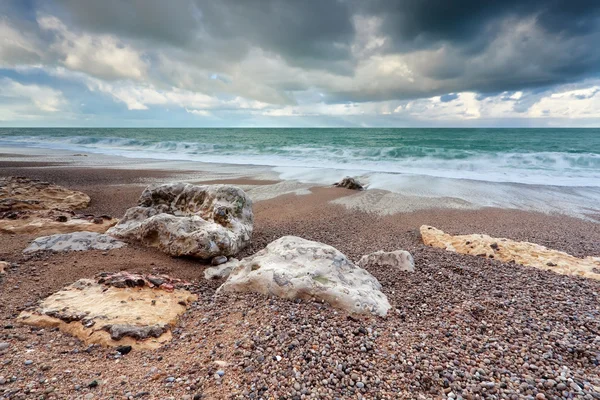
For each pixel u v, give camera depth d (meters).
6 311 3.54
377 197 12.77
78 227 6.70
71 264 4.89
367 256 6.01
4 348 2.86
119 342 3.06
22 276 4.39
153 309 3.67
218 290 4.41
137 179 15.62
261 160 24.89
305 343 3.09
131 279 4.15
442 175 18.08
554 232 8.85
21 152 28.14
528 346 3.22
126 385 2.53
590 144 35.69
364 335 3.31
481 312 3.96
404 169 20.27
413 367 2.85
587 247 7.63
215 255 5.68
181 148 33.91
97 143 39.06
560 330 3.55
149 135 67.81
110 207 10.19
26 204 8.32
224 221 6.68
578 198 12.85
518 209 11.29
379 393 2.53
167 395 2.44
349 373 2.74
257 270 4.38
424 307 4.14
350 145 35.91
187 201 7.61
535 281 5.08
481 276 5.28
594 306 4.18
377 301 4.03
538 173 18.31
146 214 7.18
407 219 10.04
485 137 52.62
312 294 3.94
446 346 3.22
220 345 3.10
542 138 49.12
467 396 2.53
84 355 2.88
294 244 5.02
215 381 2.59
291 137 59.00
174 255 5.68
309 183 15.51
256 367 2.76
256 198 12.50
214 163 22.94
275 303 3.85
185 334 3.34
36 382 2.47
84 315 3.38
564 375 2.77
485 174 18.22
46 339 3.07
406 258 5.70
